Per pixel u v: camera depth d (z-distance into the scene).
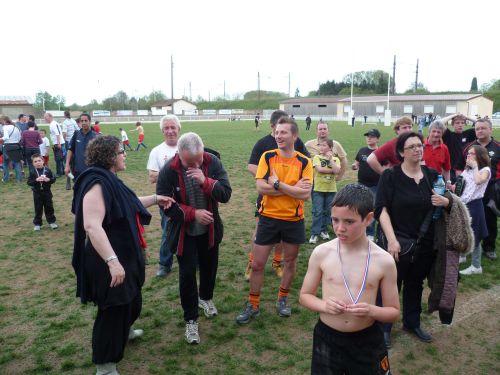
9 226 8.09
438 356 3.85
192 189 4.03
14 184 12.51
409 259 3.80
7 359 3.78
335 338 2.58
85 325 4.38
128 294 3.32
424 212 3.77
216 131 36.41
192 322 4.07
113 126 47.91
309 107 82.12
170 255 5.60
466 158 5.98
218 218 4.24
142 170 14.71
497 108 72.19
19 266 6.05
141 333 4.16
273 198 4.25
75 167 7.95
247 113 85.88
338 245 2.63
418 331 4.13
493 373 3.60
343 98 80.12
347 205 2.42
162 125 5.48
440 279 3.74
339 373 2.62
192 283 4.03
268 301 4.88
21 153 12.88
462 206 3.69
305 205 9.50
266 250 4.33
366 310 2.39
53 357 3.83
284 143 4.21
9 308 4.76
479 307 4.76
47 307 4.79
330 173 6.65
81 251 3.31
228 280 5.50
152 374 3.58
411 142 3.71
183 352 3.89
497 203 5.91
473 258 5.59
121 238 3.32
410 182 3.80
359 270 2.53
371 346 2.57
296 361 3.73
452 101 63.78
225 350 3.92
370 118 63.81
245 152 20.03
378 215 3.88
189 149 3.80
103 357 3.36
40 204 7.75
